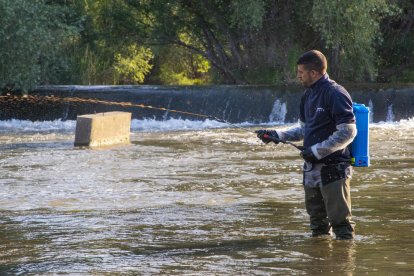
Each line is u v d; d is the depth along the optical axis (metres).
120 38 43.69
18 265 9.48
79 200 14.36
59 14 38.25
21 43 34.22
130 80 50.50
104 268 9.26
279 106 35.53
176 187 15.84
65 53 41.00
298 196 14.56
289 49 42.41
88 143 23.91
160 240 10.81
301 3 40.56
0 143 25.16
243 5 38.97
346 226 10.48
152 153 22.03
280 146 23.70
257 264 9.31
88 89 35.12
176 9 43.53
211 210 13.18
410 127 31.00
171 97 35.03
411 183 15.90
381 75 46.38
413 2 45.03
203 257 9.73
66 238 11.03
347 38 39.50
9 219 12.55
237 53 43.28
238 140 25.77
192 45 47.00
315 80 10.08
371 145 23.77
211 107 35.16
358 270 8.96
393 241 10.48
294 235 10.97
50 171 18.38
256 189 15.48
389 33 45.91
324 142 9.85
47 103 34.88
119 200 14.31
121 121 24.97
